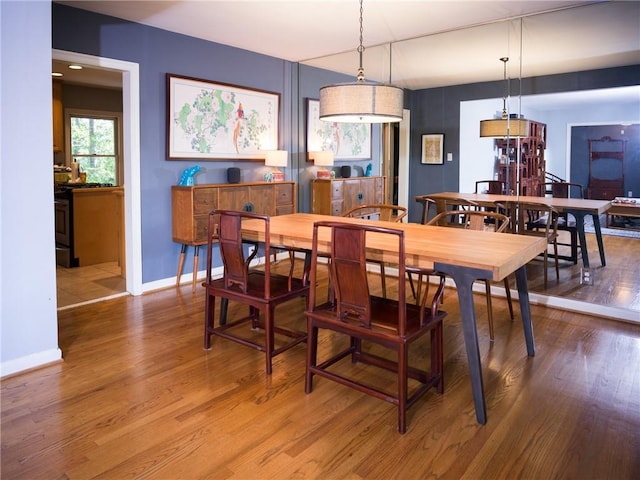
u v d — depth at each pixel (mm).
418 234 2656
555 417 2096
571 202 3732
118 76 6258
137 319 3404
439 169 4434
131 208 3963
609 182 3557
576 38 3553
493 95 4039
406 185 4691
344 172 5277
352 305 2115
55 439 1929
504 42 3893
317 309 2334
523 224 3953
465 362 2680
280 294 2584
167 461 1788
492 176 4086
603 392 2314
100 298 3910
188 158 4301
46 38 2521
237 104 4680
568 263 3748
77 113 7176
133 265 4004
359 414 2135
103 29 3637
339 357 2508
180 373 2541
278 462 1785
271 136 5059
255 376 2512
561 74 3686
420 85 4457
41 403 2217
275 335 3111
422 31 4012
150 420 2074
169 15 3639
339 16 3619
